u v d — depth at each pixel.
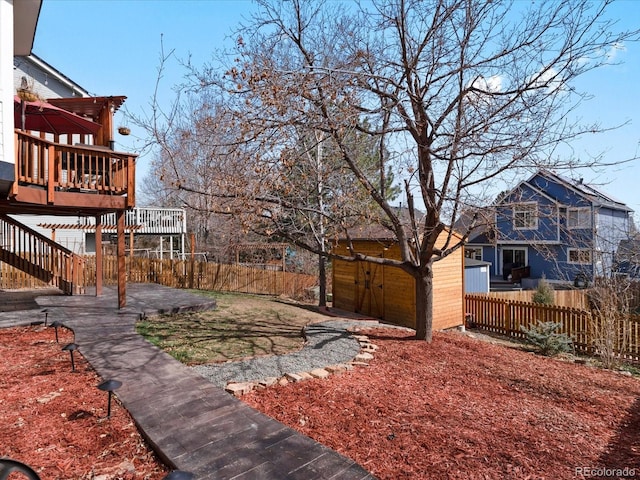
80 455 2.94
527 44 5.79
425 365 5.76
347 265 12.49
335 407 4.01
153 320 8.49
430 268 7.28
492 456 3.19
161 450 2.94
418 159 6.67
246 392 4.32
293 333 7.79
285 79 5.62
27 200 6.97
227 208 6.53
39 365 4.99
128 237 20.61
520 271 23.91
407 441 3.36
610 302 9.56
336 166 7.73
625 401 4.96
